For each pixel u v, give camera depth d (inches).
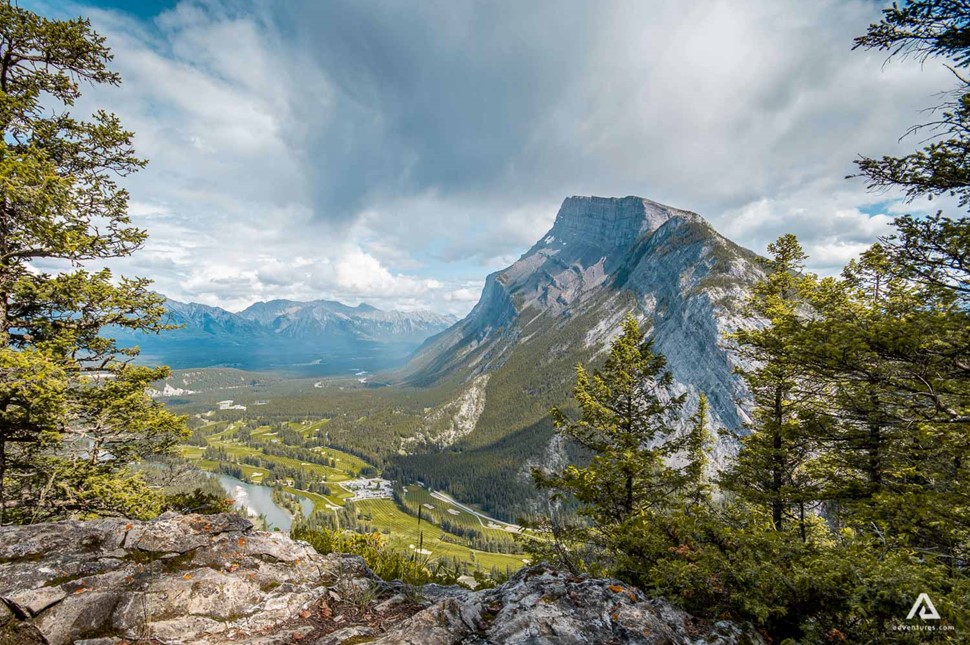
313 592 191.3
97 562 182.4
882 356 299.4
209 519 232.5
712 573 203.9
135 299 457.4
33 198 347.3
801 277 594.2
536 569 220.7
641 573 252.5
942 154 295.7
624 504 558.6
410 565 334.3
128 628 152.3
